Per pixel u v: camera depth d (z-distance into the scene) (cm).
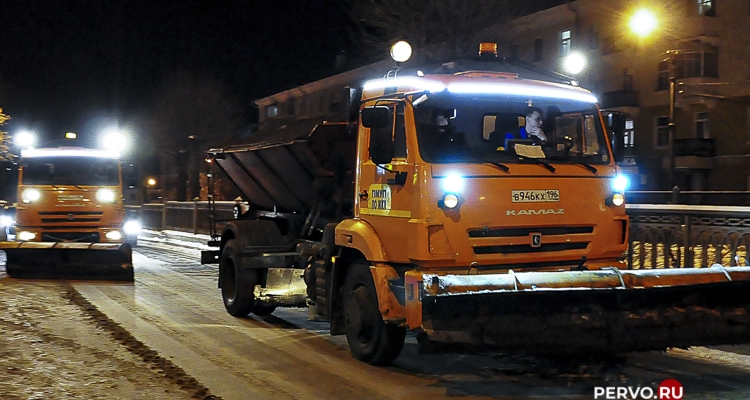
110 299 1155
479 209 654
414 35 2288
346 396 633
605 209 702
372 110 685
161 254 1989
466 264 655
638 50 3644
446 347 608
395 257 683
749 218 909
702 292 650
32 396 629
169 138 4166
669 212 1048
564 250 685
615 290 616
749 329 653
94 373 703
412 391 648
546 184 679
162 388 655
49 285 1297
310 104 4378
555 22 3806
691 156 3606
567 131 713
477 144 680
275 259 984
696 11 3538
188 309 1081
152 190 4059
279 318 1029
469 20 2273
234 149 1057
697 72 3562
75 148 1617
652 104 3722
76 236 1586
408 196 665
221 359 768
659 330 632
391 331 713
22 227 1555
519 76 769
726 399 615
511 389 653
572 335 616
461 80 687
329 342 859
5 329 902
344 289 777
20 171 1566
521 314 611
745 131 3481
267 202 1107
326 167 882
